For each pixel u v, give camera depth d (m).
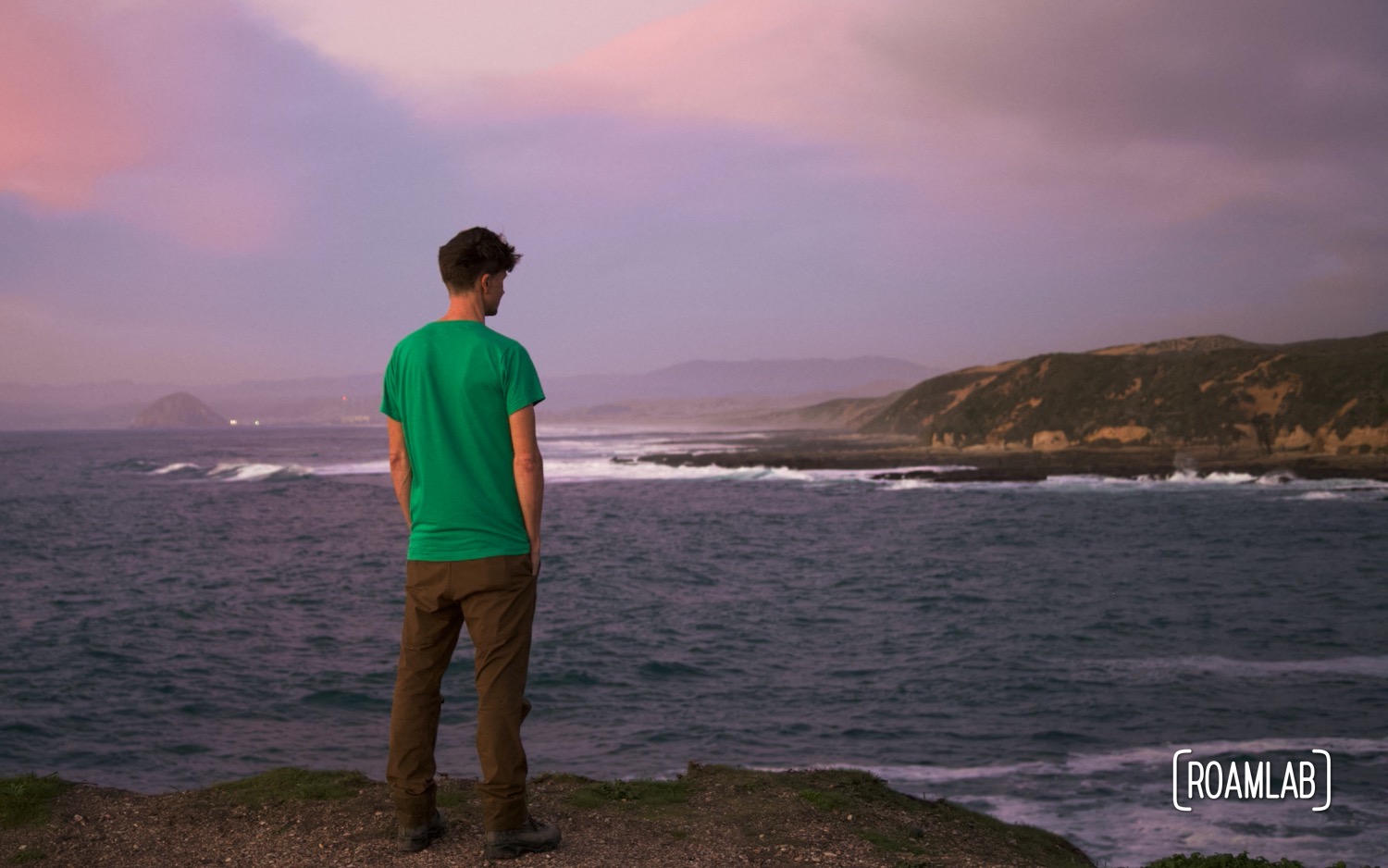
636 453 98.44
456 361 3.40
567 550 28.44
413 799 3.68
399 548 29.64
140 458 105.50
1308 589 19.69
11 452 130.88
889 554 26.69
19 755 9.88
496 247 3.57
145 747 10.19
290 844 3.83
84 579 23.31
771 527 34.84
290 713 11.47
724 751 9.70
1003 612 17.55
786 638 15.52
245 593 21.00
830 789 5.70
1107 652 13.98
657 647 14.82
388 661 14.16
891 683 12.45
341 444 156.50
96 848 3.82
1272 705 10.99
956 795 8.41
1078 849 6.14
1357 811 7.89
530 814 4.27
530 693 12.11
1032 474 57.66
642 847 3.97
